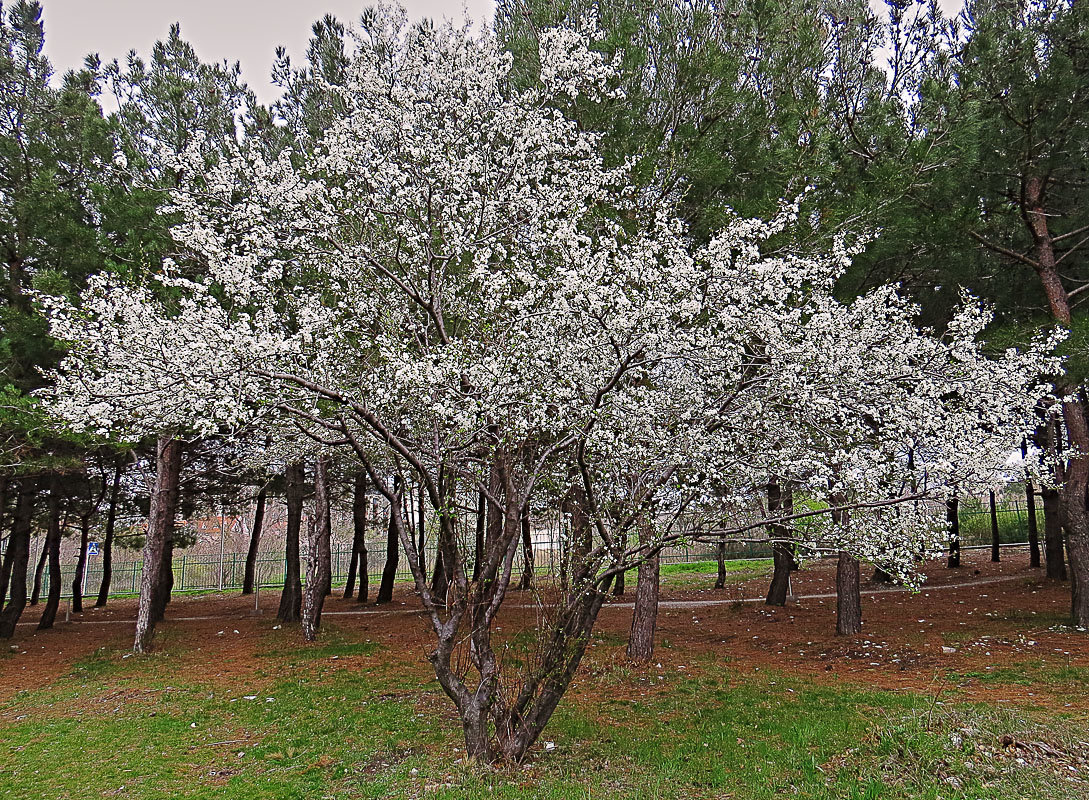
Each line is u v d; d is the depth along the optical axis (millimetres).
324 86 7512
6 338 10625
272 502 25703
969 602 13805
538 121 7109
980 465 5602
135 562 32750
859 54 10398
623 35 8953
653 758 5941
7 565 16719
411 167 6988
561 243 6180
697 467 5832
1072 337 8648
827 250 7910
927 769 5305
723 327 6230
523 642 8930
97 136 11766
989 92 9781
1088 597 10422
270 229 6793
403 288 6688
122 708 8562
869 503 5535
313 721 7512
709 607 15906
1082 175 10742
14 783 6027
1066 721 6309
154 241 10086
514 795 5191
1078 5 9445
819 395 5812
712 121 9164
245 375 5277
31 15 13531
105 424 5680
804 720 6824
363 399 6434
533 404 5629
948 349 6523
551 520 6812
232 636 14039
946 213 9570
